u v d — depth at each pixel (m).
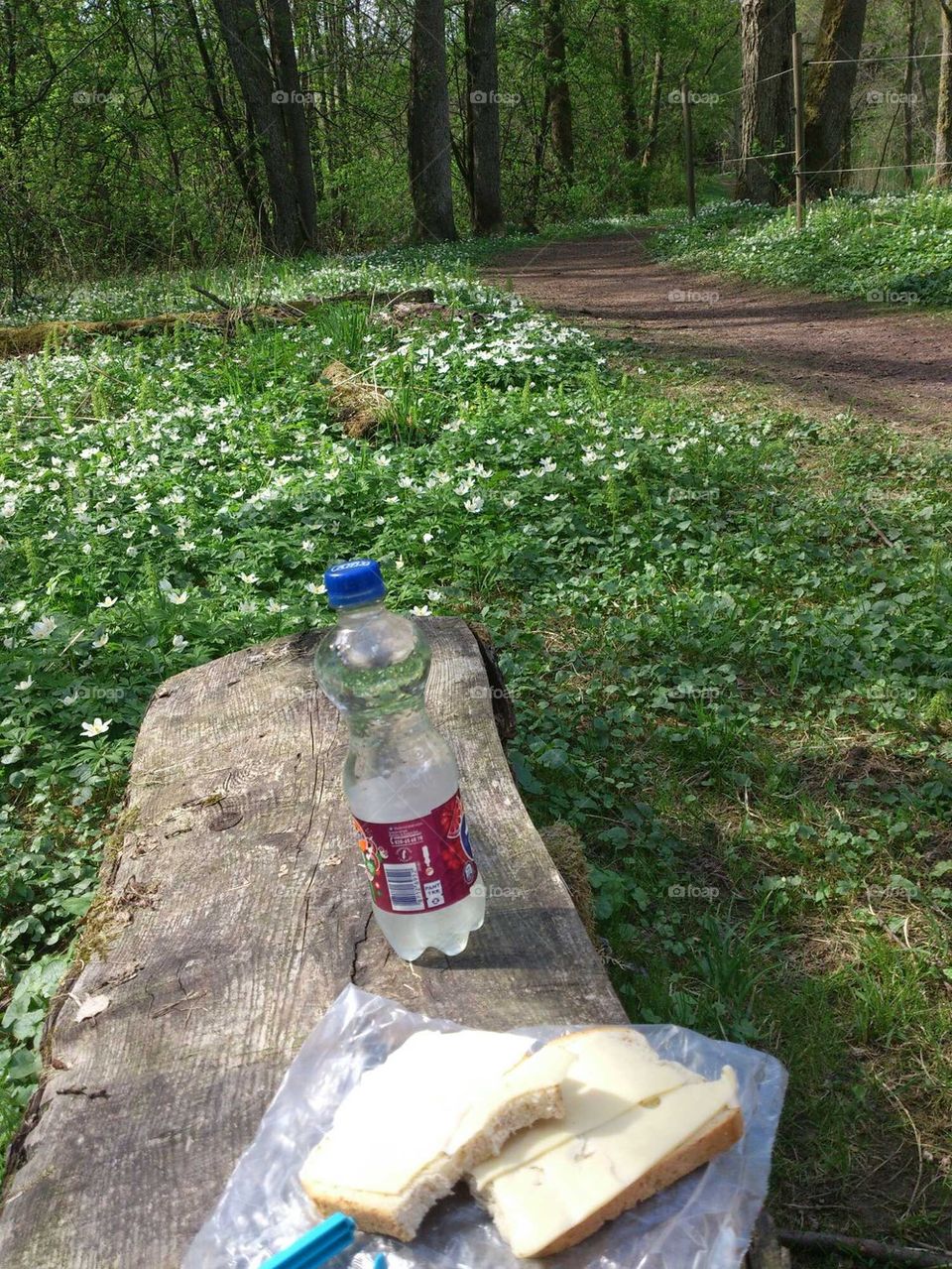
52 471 2.26
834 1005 0.94
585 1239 0.47
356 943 0.68
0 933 1.08
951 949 0.99
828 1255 0.74
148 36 7.61
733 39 13.59
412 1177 0.48
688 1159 0.49
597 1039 0.54
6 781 1.33
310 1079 0.58
